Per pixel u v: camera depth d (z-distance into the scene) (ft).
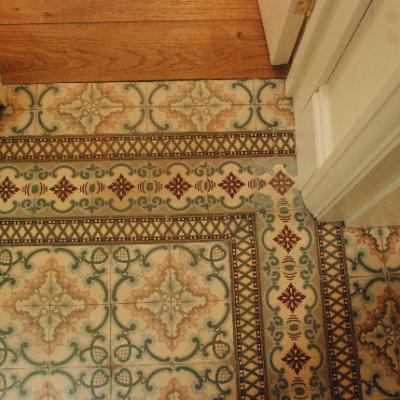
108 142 3.76
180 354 3.38
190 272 3.51
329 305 3.48
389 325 3.45
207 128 3.81
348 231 3.62
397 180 2.71
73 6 4.08
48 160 3.71
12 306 3.43
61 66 3.92
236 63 3.96
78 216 3.60
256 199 3.67
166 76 3.91
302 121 3.58
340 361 3.39
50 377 3.32
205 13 4.08
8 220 3.58
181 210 3.63
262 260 3.55
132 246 3.55
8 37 3.98
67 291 3.46
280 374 3.36
